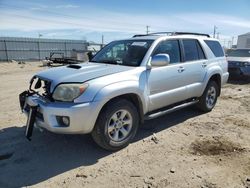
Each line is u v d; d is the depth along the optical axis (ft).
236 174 11.27
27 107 13.84
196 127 17.13
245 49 41.45
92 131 12.67
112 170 11.65
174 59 16.58
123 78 13.14
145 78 14.20
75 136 15.26
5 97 26.40
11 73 53.52
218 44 21.47
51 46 128.77
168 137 15.38
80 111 11.60
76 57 77.10
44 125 12.25
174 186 10.42
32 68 67.67
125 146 13.88
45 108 11.91
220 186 10.43
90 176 11.17
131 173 11.39
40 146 14.01
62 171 11.59
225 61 21.76
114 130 13.21
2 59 113.80
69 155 13.05
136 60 14.79
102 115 12.48
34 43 122.83
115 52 16.48
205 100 19.74
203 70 18.76
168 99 15.92
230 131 16.39
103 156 12.95
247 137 15.37
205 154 13.14
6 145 14.12
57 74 13.16
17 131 16.15
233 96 27.30
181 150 13.60
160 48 15.65
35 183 10.67
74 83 11.93
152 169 11.71
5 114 19.75
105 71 13.29
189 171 11.51
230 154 13.11
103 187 10.39
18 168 11.81
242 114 20.26
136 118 13.99
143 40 16.08
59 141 14.61
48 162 12.36
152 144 14.37
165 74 15.39
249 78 36.81
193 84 17.92
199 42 19.10
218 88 21.25
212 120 18.65
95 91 11.95
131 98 14.10
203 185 10.48
